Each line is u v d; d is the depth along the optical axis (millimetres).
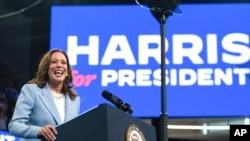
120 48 20750
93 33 20984
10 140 19141
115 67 20453
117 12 21219
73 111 7164
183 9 21156
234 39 20750
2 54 23656
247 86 20078
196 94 20062
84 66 20516
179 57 20531
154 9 7879
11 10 24000
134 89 20141
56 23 21109
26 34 24125
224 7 21156
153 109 19828
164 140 7238
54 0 24391
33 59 23781
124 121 5391
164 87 7426
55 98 7230
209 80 20203
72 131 5324
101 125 5074
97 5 21328
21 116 6742
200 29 20891
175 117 19828
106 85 20250
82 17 21219
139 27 20969
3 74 22984
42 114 6855
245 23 20953
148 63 20453
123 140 5258
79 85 20234
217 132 23719
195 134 23938
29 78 23453
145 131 5902
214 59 20469
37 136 5957
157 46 20656
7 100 22609
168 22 20938
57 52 7402
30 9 24344
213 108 19875
